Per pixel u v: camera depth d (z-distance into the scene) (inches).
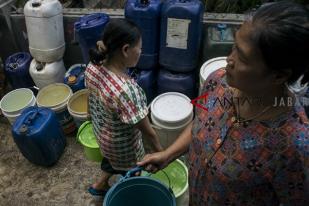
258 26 23.8
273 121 28.5
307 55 23.4
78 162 92.9
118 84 54.2
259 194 34.5
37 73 101.0
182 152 45.6
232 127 31.6
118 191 53.0
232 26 91.2
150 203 57.1
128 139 63.4
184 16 80.4
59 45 99.4
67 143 98.4
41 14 91.0
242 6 99.9
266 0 96.1
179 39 84.5
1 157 96.4
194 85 96.1
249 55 25.0
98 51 54.1
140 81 93.3
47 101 95.7
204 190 39.4
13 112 92.0
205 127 35.5
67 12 102.9
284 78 25.5
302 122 27.9
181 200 68.1
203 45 94.4
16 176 90.6
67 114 95.7
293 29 22.3
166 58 90.2
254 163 30.6
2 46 114.5
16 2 111.0
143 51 89.9
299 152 27.3
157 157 46.0
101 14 89.9
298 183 29.4
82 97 96.2
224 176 33.7
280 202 33.6
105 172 76.4
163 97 87.7
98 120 62.2
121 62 55.8
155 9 82.4
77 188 86.3
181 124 81.0
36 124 83.3
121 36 52.0
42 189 86.8
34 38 96.0
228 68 28.1
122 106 55.0
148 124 60.8
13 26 109.1
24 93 99.7
